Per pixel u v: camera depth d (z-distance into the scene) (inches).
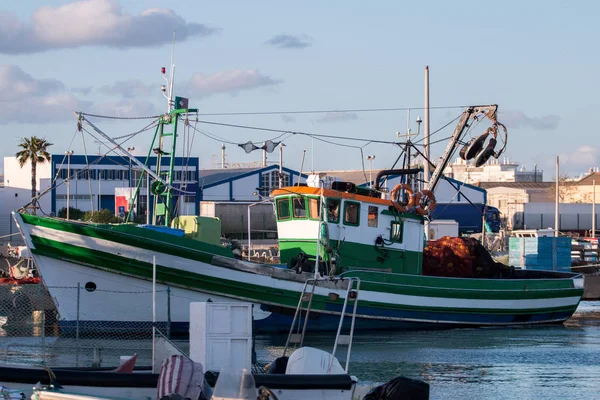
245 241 5054.1
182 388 938.1
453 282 2269.9
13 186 6200.8
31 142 5575.8
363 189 2251.5
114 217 4173.2
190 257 1972.2
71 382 986.1
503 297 2353.6
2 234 5994.1
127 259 1937.7
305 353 1074.1
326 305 2076.8
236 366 1072.8
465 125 2452.0
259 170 6166.3
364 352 1881.2
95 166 5561.0
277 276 2038.6
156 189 2284.7
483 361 1796.3
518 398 1428.4
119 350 1739.7
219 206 5044.3
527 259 3422.7
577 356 1876.2
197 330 1071.0
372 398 1042.7
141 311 1968.5
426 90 3171.8
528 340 2139.5
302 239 2169.0
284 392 1005.8
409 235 2262.6
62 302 1959.9
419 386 1032.8
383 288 2145.7
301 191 2150.6
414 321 2220.7
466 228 5890.8
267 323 2057.1
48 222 1932.8
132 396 994.1
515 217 6604.3
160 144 2294.5
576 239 4840.1
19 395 955.3
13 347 1771.7
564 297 2503.7
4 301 2108.8
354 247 2166.6
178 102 2269.9
